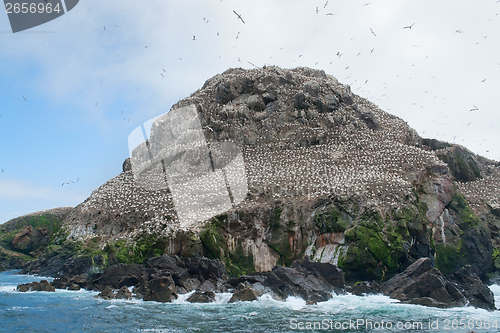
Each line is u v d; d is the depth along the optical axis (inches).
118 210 2208.4
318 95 2837.1
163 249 1801.2
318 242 1803.6
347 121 2699.3
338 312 1237.7
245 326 1067.9
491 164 2977.4
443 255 1966.0
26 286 1669.5
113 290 1562.5
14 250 3410.4
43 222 3535.9
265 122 2696.9
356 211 1772.9
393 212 1798.7
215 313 1208.2
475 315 1237.7
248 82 2928.2
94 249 2016.5
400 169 2153.1
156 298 1401.3
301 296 1401.3
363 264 1637.6
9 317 1146.7
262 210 1927.9
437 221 2036.2
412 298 1398.9
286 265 1838.1
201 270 1604.3
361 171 2123.5
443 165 2213.3
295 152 2474.2
